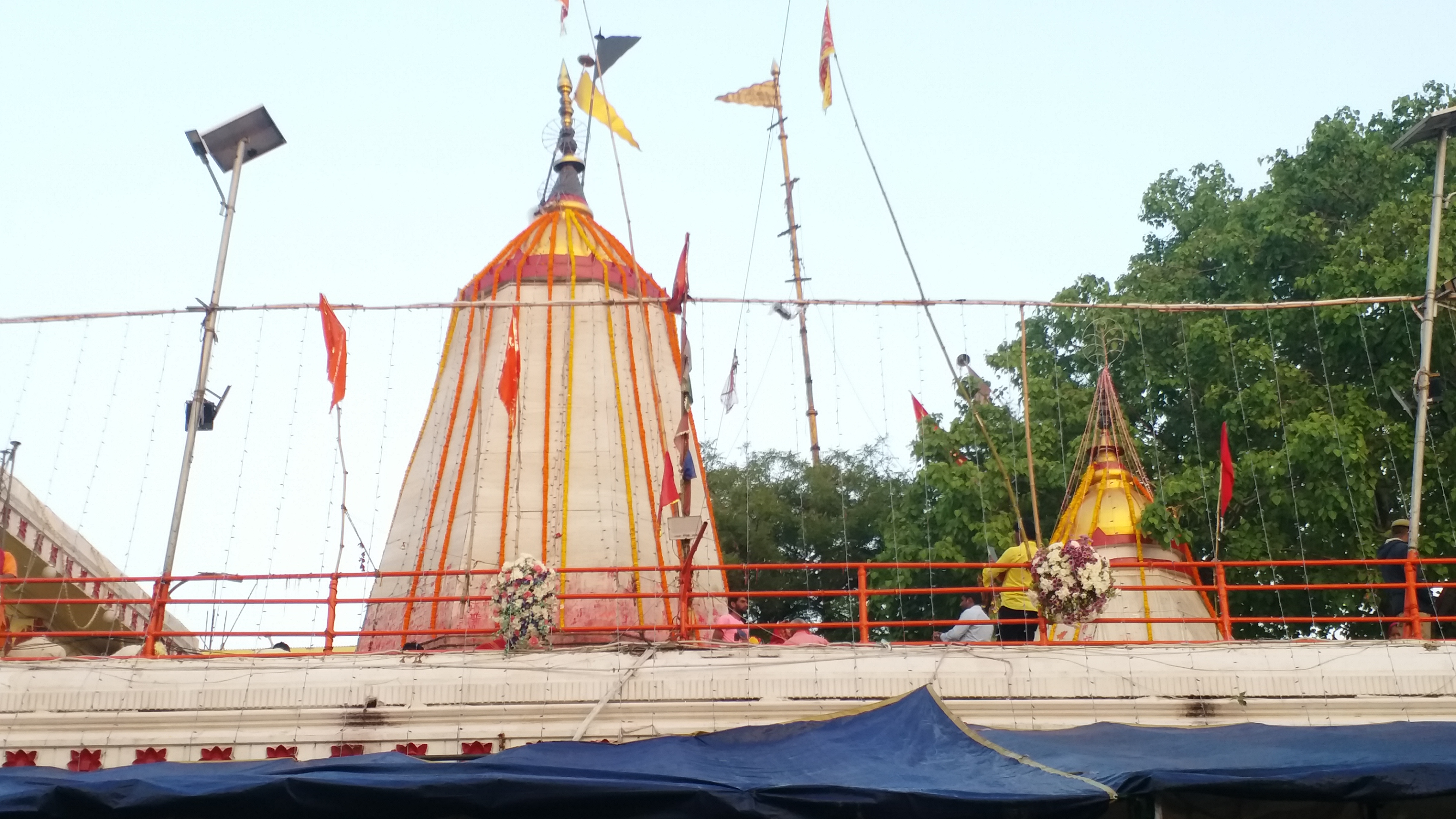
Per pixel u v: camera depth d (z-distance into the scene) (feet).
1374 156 91.15
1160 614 67.41
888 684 52.85
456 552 66.54
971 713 52.60
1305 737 45.32
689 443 59.67
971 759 42.88
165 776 41.24
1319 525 81.25
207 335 60.23
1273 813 42.88
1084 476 71.67
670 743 45.32
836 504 112.16
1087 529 70.23
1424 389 60.80
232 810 40.04
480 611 64.23
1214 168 101.40
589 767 43.06
